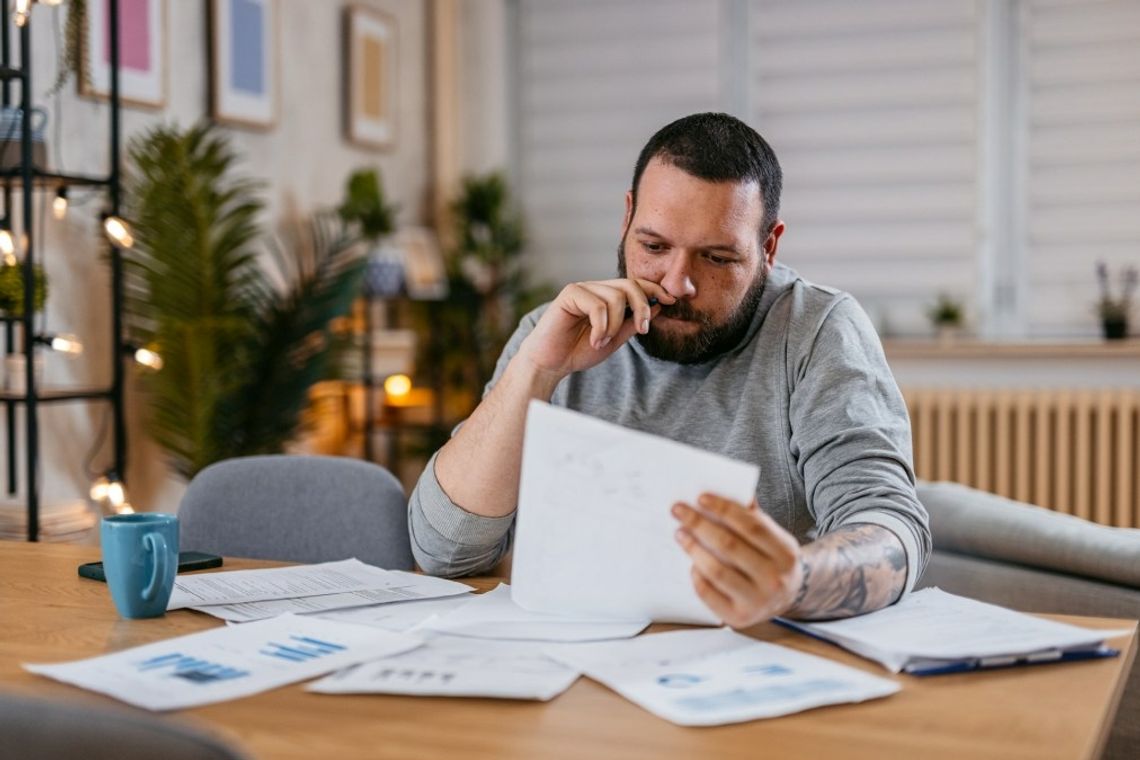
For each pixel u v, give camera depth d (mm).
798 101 4293
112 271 2801
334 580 1361
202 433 3025
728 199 1413
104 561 1197
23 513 2463
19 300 2488
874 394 1476
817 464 1415
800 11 4266
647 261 1447
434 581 1359
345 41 4129
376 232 3896
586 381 1650
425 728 870
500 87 4676
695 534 1030
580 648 1062
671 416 1596
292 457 1833
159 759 578
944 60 4121
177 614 1208
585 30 4566
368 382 3889
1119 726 1706
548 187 4668
